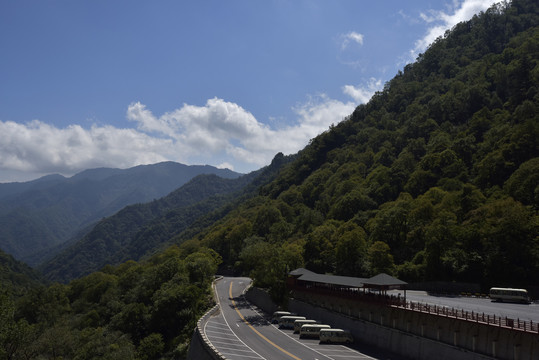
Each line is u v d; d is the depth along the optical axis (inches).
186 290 3599.9
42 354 3253.0
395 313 2130.9
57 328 3558.1
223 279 5221.5
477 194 3811.5
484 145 4854.8
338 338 2287.2
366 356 1991.9
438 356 1812.3
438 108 7199.8
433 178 4985.2
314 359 1914.4
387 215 3978.8
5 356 2768.2
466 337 1724.9
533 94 5369.1
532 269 2785.4
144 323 3548.2
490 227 3125.0
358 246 3688.5
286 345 2206.0
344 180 6850.4
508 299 2512.3
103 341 3221.0
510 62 6530.5
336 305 2699.3
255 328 2664.9
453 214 3629.4
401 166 5713.6
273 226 5949.8
